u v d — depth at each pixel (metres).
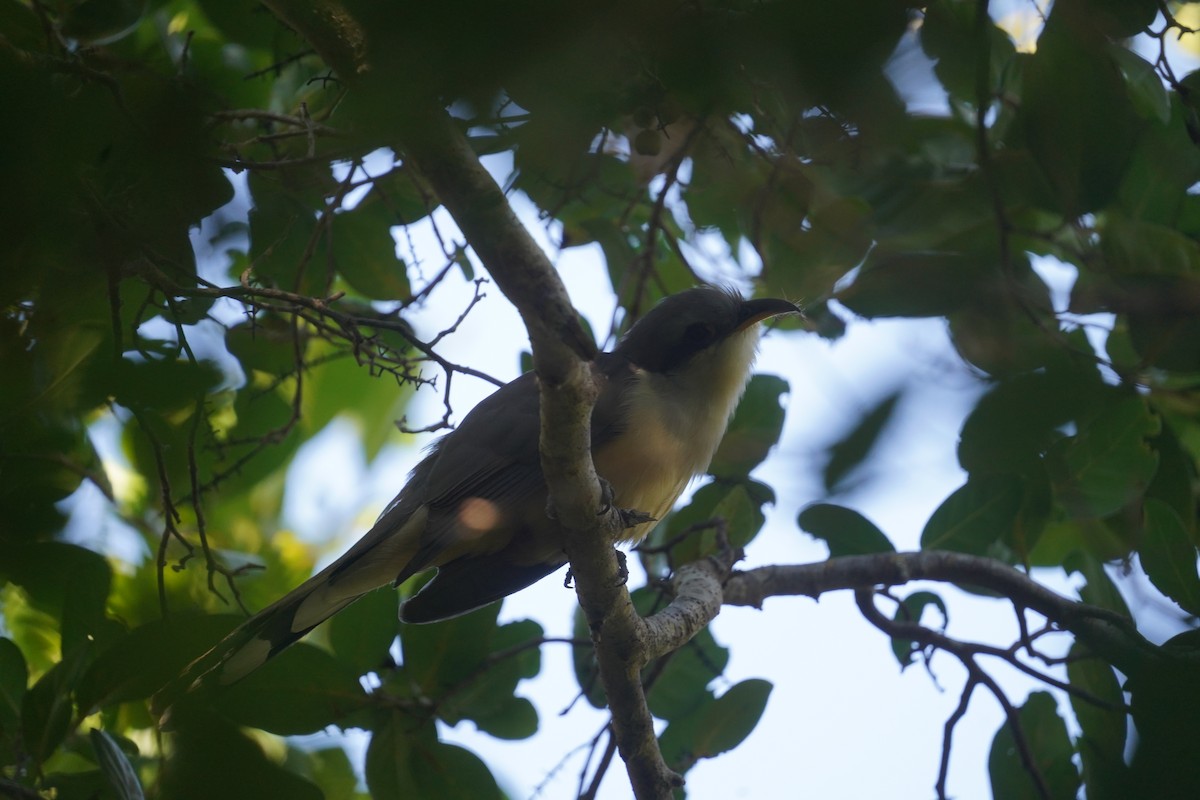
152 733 9.45
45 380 7.44
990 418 4.32
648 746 7.80
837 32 3.59
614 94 4.03
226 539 12.81
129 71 6.82
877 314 6.20
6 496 8.23
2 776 7.64
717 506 9.96
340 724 8.76
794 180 9.60
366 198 10.04
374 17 3.31
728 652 10.32
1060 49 6.14
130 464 11.23
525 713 9.45
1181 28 6.80
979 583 9.18
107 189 5.68
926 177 9.02
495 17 3.31
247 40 9.11
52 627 10.38
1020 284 6.52
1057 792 9.07
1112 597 9.16
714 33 3.85
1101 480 8.58
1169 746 4.90
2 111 4.43
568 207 10.70
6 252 4.73
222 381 8.61
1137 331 6.95
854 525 9.55
